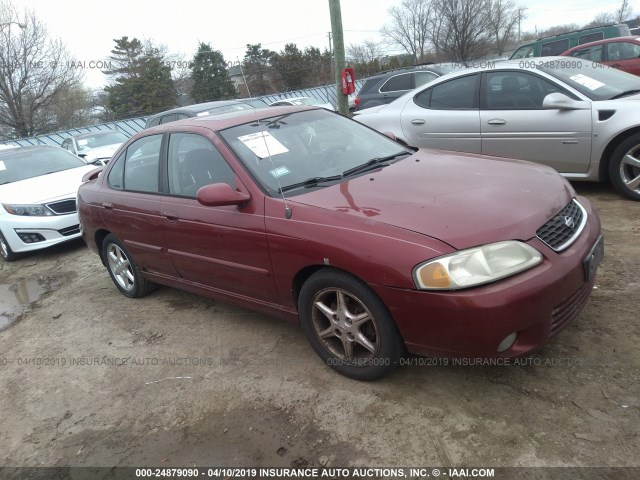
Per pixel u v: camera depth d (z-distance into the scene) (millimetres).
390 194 2986
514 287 2424
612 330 3123
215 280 3740
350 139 3961
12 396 3590
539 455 2326
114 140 14477
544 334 2564
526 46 15031
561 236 2719
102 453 2861
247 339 3770
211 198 3125
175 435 2893
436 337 2549
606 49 11023
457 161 3570
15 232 6699
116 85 31500
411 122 6523
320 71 42875
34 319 4883
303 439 2684
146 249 4270
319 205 2980
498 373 2902
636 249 4152
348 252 2703
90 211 4836
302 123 3961
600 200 5422
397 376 3027
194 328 4086
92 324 4516
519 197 2834
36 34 28719
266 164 3418
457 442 2477
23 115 29016
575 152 5371
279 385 3156
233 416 2957
